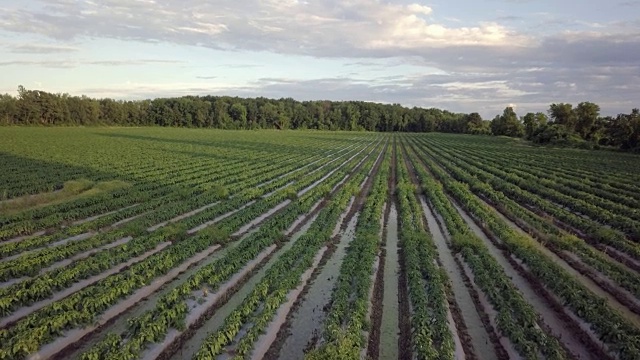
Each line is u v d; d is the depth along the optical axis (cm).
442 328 1752
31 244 2752
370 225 3275
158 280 2300
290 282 2189
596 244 3219
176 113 19388
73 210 3634
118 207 3912
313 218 3756
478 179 5903
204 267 2316
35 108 16075
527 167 7150
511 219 3912
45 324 1700
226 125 19575
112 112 18588
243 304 1934
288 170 6494
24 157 6931
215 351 1612
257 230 3238
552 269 2438
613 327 1764
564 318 2034
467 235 3064
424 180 5600
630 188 5203
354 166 7219
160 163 6775
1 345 1602
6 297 1908
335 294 2070
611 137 11556
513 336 1739
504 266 2705
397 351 1759
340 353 1529
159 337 1736
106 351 1580
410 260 2484
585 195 4619
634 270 2712
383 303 2150
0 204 3866
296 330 1895
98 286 2072
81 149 8488
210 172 5984
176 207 3750
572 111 12656
